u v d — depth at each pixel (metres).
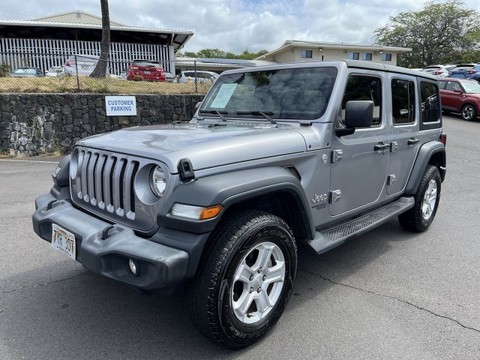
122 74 16.56
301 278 3.79
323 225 3.39
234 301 2.63
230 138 2.74
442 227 5.30
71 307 3.22
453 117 19.55
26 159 10.91
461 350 2.73
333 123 3.27
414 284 3.69
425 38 51.62
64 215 2.90
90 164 2.91
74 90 12.23
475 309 3.26
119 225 2.62
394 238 4.88
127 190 2.59
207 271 2.42
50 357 2.62
